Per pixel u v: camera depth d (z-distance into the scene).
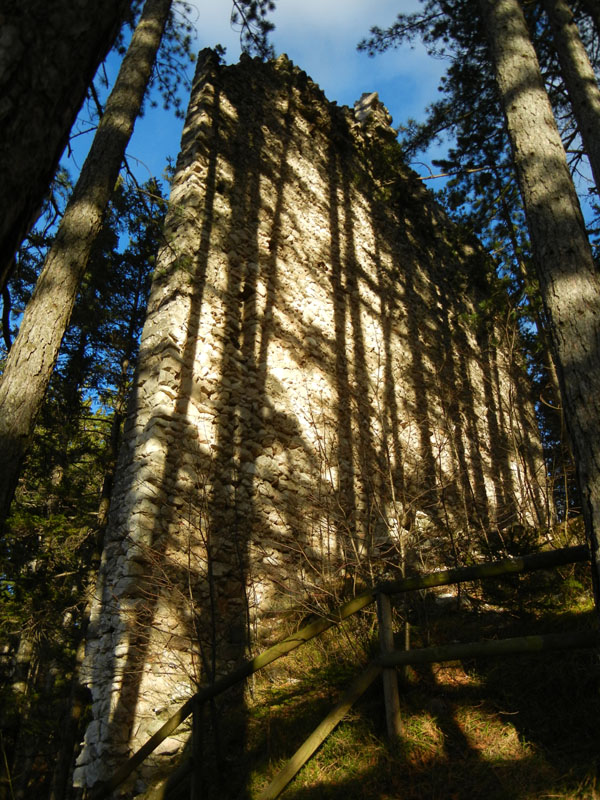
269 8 7.36
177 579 6.00
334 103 12.13
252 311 8.16
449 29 8.34
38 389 3.74
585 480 3.15
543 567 2.94
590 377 3.36
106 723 5.12
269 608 6.59
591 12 7.03
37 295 4.11
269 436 7.61
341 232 10.64
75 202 4.60
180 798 4.14
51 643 9.34
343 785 3.23
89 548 10.16
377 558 6.11
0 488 3.30
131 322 12.06
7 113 1.33
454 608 5.15
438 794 2.96
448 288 13.16
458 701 3.67
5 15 1.36
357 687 3.49
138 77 5.40
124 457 6.66
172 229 7.84
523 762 3.00
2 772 6.38
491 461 11.44
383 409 9.63
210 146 8.63
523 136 4.48
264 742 4.14
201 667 5.72
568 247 3.87
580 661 3.54
